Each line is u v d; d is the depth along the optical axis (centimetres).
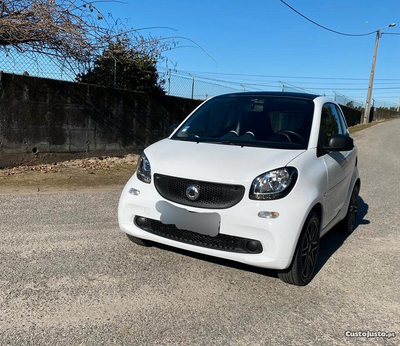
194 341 259
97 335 257
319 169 366
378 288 362
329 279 376
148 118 1078
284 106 437
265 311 305
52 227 469
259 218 312
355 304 328
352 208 530
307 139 389
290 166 333
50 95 839
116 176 813
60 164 866
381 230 555
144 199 353
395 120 4284
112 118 982
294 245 316
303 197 326
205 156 352
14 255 377
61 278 335
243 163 333
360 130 2836
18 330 257
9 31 743
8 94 770
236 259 322
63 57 845
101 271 354
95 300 302
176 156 360
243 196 317
